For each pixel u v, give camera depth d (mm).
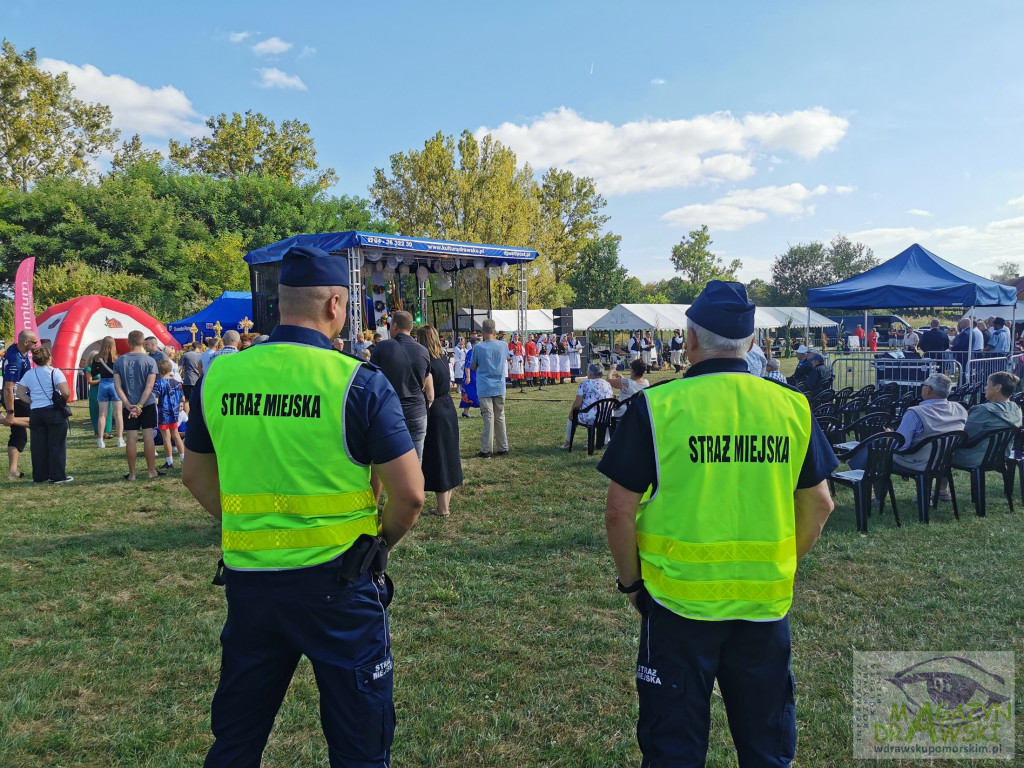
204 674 3246
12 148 33406
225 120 42719
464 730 2785
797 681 3109
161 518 5953
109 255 27719
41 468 7406
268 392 1751
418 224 36188
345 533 1747
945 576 4258
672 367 26875
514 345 18828
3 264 26422
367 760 1742
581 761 2592
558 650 3422
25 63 33250
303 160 44750
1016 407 5551
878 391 11328
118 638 3615
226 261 29312
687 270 74250
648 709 1727
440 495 5789
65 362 15195
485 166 36188
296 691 3084
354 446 1759
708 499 1693
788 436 1729
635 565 1794
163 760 2602
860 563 4516
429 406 5664
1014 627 3586
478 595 4102
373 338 13758
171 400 8297
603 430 9016
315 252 1885
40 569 4688
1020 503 5984
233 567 1751
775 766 1707
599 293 52750
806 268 72438
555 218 48375
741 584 1686
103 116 35938
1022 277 26328
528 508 6047
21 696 2994
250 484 1739
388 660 1835
